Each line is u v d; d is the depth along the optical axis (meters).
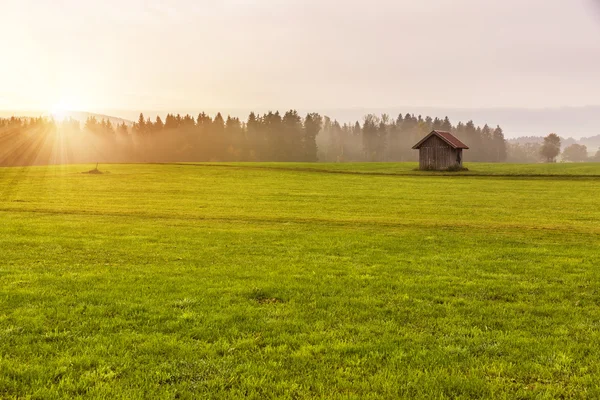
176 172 81.31
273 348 8.11
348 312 10.12
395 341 8.57
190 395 6.50
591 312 10.21
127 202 37.91
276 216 29.09
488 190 50.00
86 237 19.88
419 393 6.64
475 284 12.48
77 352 7.87
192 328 9.04
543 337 8.80
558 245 18.78
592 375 7.18
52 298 10.84
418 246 18.48
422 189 51.41
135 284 12.20
